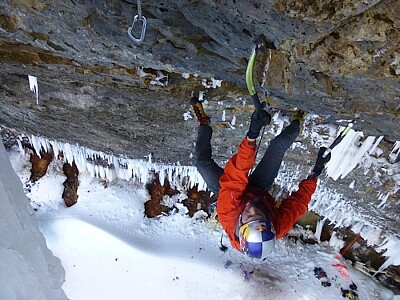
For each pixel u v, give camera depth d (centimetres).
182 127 635
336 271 861
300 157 647
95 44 397
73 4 338
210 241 897
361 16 267
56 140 843
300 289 840
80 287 865
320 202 805
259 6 276
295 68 340
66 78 532
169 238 901
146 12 329
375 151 584
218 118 586
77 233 884
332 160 621
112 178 928
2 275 231
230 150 689
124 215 910
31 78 571
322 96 365
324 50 301
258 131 315
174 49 379
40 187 938
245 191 353
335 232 872
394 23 263
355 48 291
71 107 634
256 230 328
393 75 304
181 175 890
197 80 494
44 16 366
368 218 768
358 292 841
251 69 313
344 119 426
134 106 593
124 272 868
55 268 302
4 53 476
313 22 272
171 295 852
